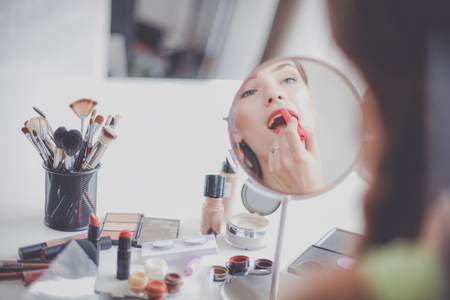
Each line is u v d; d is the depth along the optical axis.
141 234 0.77
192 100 1.02
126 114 1.01
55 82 0.94
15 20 0.87
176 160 1.03
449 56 0.33
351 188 1.05
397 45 0.34
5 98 0.91
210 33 0.91
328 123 0.56
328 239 0.78
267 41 0.91
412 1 0.34
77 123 0.98
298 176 0.58
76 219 0.76
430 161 0.34
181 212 0.90
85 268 0.61
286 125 0.60
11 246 0.69
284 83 0.60
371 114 0.38
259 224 0.80
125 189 0.97
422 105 0.34
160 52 0.93
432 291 0.33
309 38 0.89
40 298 0.56
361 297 0.35
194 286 0.63
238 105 0.59
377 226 0.36
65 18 0.89
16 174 0.92
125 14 0.90
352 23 0.36
